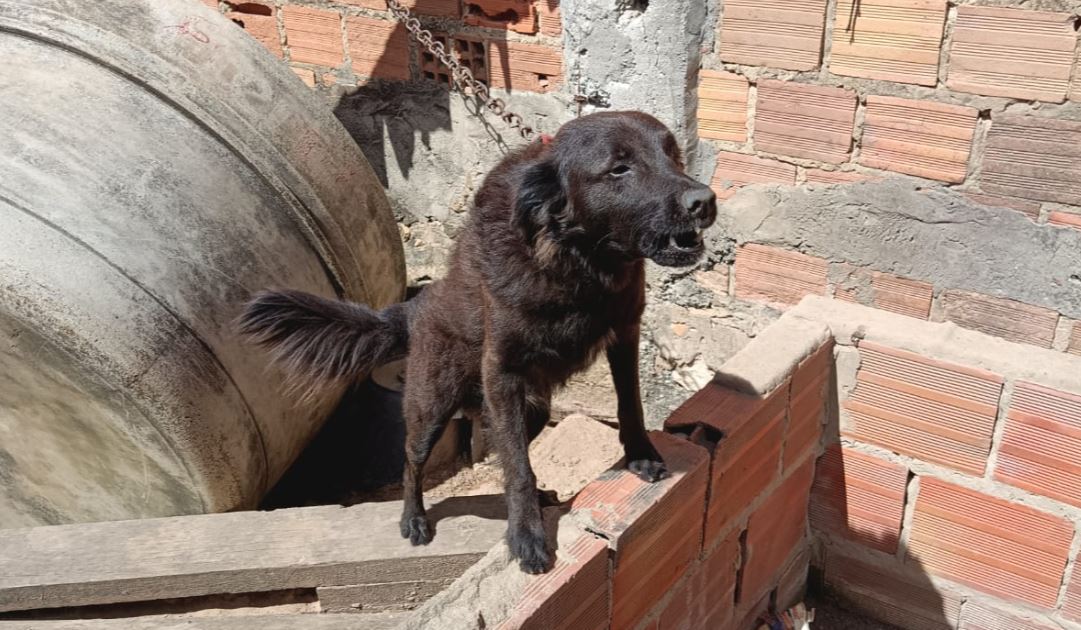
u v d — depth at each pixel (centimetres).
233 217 231
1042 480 197
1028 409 193
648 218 150
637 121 157
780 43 220
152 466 225
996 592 214
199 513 233
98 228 210
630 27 235
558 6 250
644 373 279
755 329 253
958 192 211
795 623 231
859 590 236
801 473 221
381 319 199
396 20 283
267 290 193
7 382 218
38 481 240
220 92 238
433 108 292
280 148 244
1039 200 203
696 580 192
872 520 225
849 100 216
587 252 161
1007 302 215
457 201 304
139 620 200
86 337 204
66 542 209
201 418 218
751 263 247
